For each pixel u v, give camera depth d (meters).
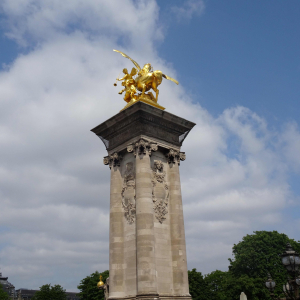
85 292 164.38
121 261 52.78
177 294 50.91
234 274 143.00
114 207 55.44
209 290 140.75
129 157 56.91
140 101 53.78
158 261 51.28
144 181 52.38
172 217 54.75
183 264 52.41
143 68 61.75
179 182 57.03
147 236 49.62
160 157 57.22
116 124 57.88
